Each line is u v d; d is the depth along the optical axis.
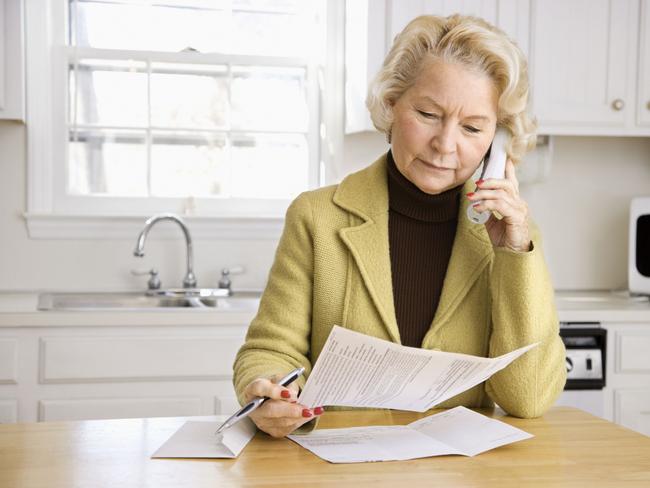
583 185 3.35
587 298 3.05
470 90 1.24
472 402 1.41
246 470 1.00
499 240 1.34
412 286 1.43
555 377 1.32
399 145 1.31
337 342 1.06
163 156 3.15
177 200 3.13
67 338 2.41
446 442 1.13
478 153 1.28
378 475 0.98
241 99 3.21
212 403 2.49
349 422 1.25
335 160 3.18
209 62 3.17
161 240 3.04
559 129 2.95
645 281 2.98
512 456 1.07
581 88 2.96
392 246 1.44
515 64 1.26
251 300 2.85
